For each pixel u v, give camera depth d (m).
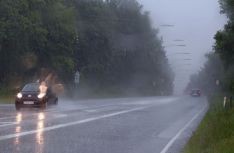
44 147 16.55
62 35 82.19
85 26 104.94
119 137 21.34
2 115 31.08
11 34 67.56
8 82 75.19
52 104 43.91
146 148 17.81
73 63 84.94
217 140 17.59
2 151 15.07
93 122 29.12
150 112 42.50
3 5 67.12
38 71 79.88
